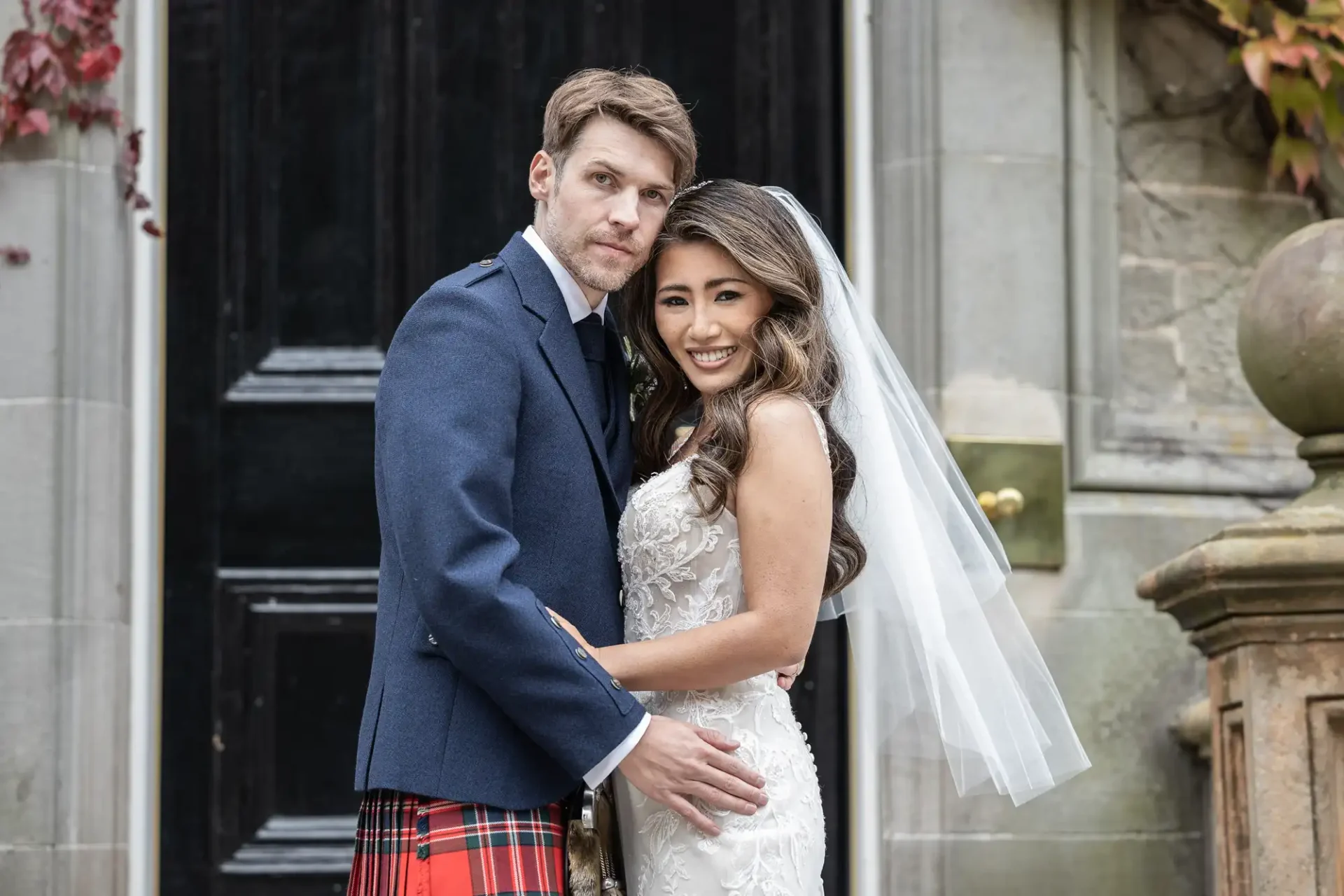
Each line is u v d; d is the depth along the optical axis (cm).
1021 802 280
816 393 254
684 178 254
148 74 380
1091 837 369
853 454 262
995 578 288
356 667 380
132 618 367
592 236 245
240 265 388
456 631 225
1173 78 396
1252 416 392
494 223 392
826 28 399
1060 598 375
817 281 256
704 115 397
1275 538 299
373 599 381
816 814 252
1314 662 300
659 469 270
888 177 387
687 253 251
